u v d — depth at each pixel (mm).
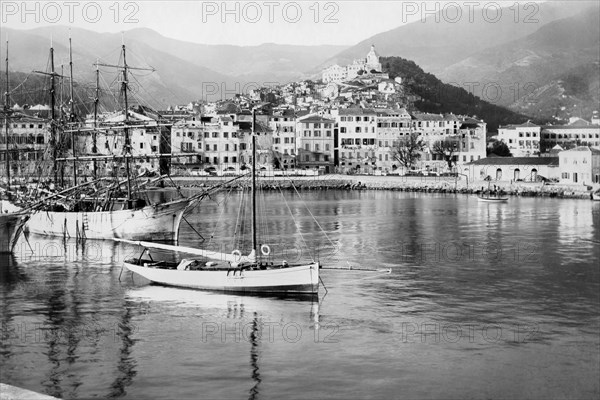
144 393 43031
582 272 81938
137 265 75125
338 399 42469
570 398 42844
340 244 106688
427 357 49969
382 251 99188
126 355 49938
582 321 59656
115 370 46938
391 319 59969
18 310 63125
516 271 82562
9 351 50719
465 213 159375
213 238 115188
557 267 85438
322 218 148375
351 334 55250
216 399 42281
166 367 47406
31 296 68688
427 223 137500
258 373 46469
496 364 48594
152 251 99438
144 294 68625
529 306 65000
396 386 44500
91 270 83312
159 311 62094
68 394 42844
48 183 158250
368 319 59812
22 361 48531
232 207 177500
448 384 44969
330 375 46281
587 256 94000
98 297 67812
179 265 73312
